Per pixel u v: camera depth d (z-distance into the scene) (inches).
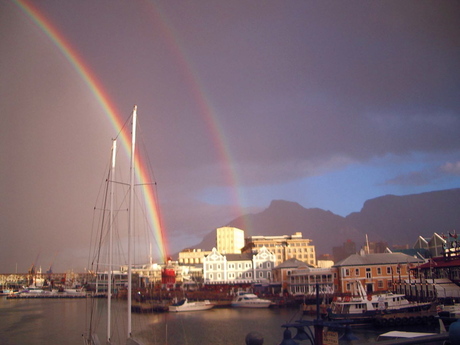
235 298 7066.9
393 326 3988.7
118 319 5541.3
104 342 3796.8
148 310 6446.9
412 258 6697.8
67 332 4773.6
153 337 4089.6
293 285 7071.9
